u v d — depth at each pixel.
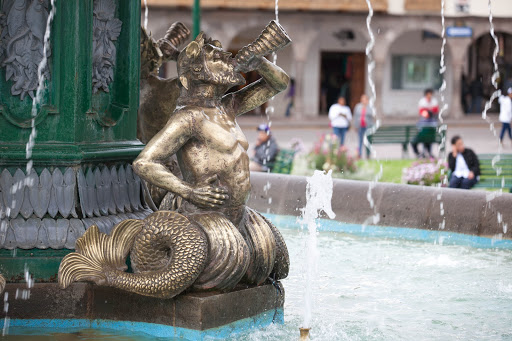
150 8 31.06
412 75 35.62
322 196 4.88
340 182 7.39
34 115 4.21
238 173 4.08
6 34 4.18
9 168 4.21
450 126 29.88
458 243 6.76
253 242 4.14
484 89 36.25
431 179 11.16
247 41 33.91
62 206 4.21
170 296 3.86
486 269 5.78
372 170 14.96
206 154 4.03
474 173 10.93
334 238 6.94
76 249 3.99
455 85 33.75
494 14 33.44
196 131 4.01
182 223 3.91
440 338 4.12
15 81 4.19
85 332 4.03
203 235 3.90
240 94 4.30
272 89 4.27
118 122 4.55
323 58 36.09
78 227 4.18
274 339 4.01
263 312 4.22
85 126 4.30
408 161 16.98
